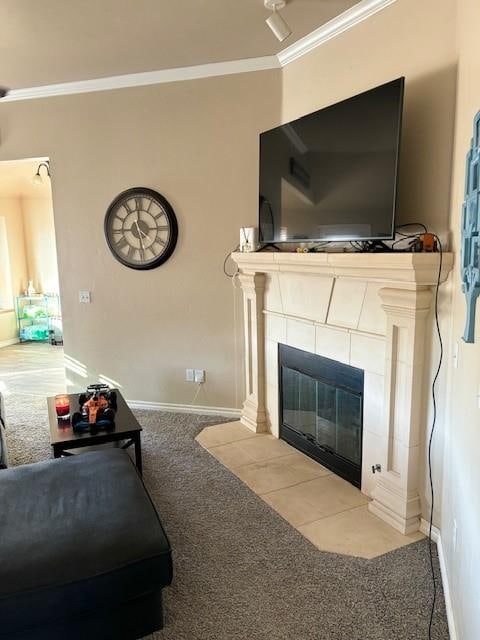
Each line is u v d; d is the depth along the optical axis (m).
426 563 2.27
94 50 3.39
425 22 2.39
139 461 3.04
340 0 2.67
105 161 4.18
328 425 3.22
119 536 1.75
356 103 2.62
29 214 7.46
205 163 3.92
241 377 4.12
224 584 2.13
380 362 2.68
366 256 2.50
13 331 7.50
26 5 2.70
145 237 4.16
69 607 1.58
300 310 3.32
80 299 4.46
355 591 2.08
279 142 3.27
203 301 4.12
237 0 2.69
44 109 4.24
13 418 4.25
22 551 1.66
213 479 3.08
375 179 2.54
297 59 3.41
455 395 2.01
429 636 1.84
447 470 2.20
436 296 2.34
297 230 3.16
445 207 2.34
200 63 3.70
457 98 2.18
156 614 1.78
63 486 2.09
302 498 2.86
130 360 4.42
